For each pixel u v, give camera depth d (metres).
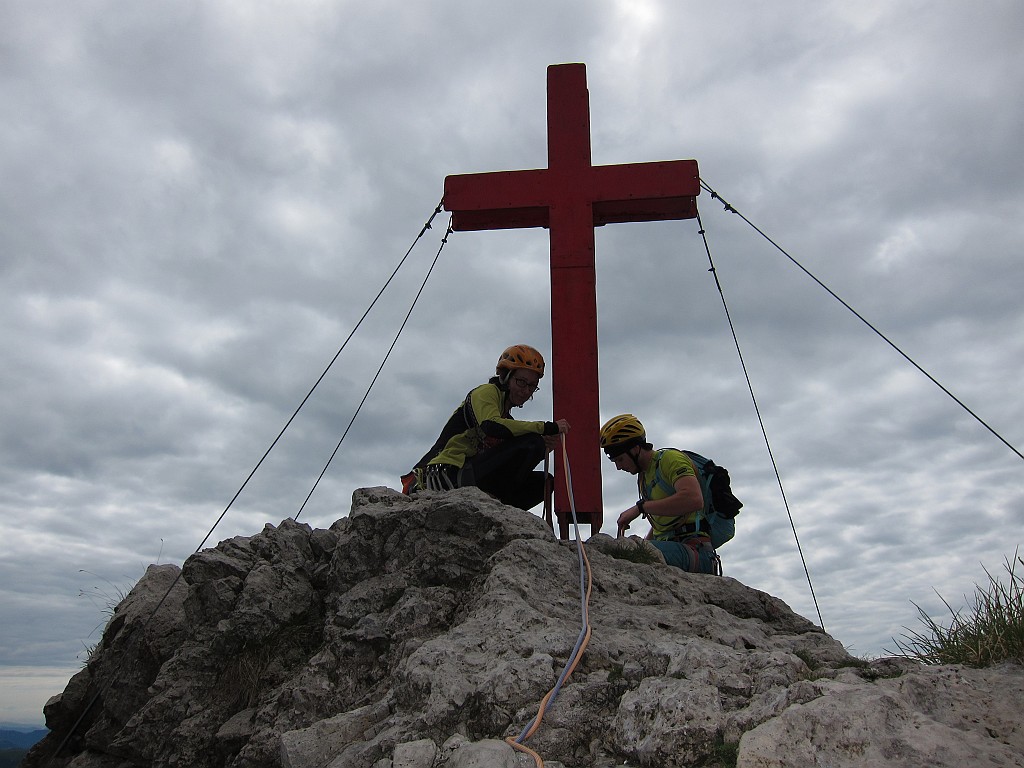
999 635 3.85
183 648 4.88
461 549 4.78
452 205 6.75
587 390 6.36
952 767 2.85
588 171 6.73
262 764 4.07
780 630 4.71
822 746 2.98
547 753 3.36
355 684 4.30
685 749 3.17
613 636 4.02
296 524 5.52
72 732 5.21
